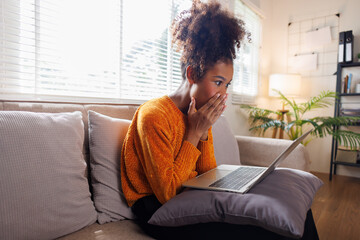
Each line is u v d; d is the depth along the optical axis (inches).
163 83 76.9
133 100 66.4
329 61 129.2
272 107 146.1
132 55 66.9
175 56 83.6
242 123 119.5
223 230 27.5
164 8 78.0
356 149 118.0
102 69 59.0
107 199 36.0
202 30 34.3
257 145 67.7
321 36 129.7
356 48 123.1
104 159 37.5
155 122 31.4
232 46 35.7
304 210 26.4
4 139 27.5
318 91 132.4
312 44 132.9
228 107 107.3
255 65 130.1
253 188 29.2
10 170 26.9
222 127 64.8
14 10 44.4
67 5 52.4
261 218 24.2
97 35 58.3
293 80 122.0
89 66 56.3
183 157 33.4
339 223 67.6
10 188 26.6
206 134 40.6
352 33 120.3
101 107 46.1
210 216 26.7
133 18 67.6
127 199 35.0
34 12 46.9
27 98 45.8
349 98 124.6
